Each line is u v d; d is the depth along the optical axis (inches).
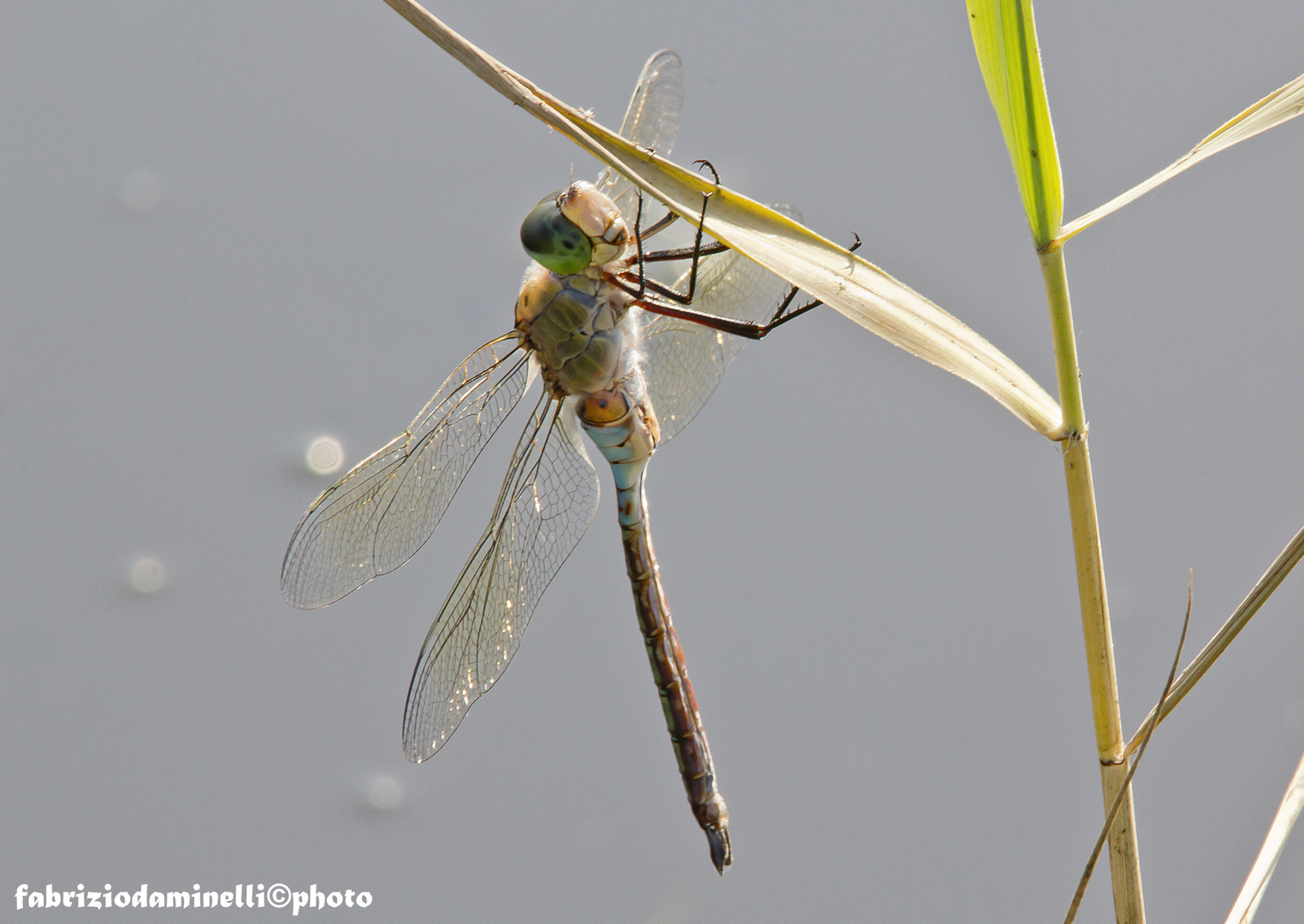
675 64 44.6
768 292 45.1
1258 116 43.7
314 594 45.2
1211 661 43.8
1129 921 44.1
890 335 43.9
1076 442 43.8
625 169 43.7
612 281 44.9
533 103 43.6
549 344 45.1
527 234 44.8
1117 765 44.0
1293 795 44.3
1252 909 44.1
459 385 45.1
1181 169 43.7
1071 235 43.6
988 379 43.9
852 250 44.0
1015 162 43.6
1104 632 43.9
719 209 43.9
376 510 45.2
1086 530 43.9
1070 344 43.7
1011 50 43.4
